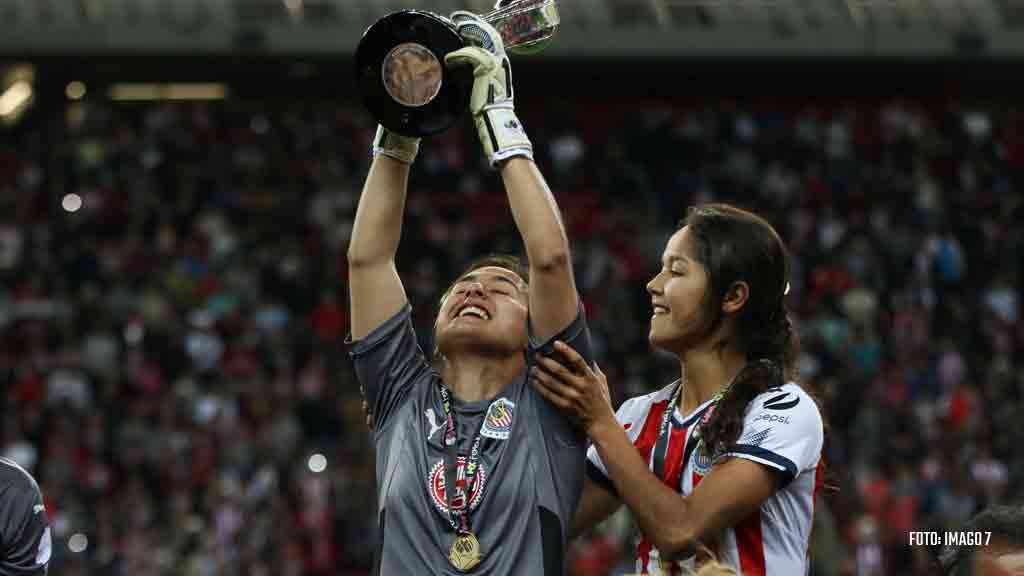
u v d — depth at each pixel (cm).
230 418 5741
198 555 5016
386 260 1316
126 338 6412
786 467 1219
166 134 8469
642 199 8350
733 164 8638
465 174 8256
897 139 8956
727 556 1240
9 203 7625
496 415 1242
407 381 1298
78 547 5075
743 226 1296
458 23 1241
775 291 1295
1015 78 9275
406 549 1204
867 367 6444
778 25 8569
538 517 1198
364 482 5312
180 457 5578
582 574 4356
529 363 1241
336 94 9231
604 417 1215
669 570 1211
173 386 6122
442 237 7656
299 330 6644
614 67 8875
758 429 1233
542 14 1267
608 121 9075
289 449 5625
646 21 8550
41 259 7119
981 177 8750
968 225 7962
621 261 7731
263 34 8294
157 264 7144
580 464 1249
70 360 6181
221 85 9106
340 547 5078
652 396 1361
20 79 8756
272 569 4966
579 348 1237
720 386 1295
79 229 7481
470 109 1241
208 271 7106
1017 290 7594
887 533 4553
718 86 9500
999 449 5809
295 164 8331
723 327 1295
